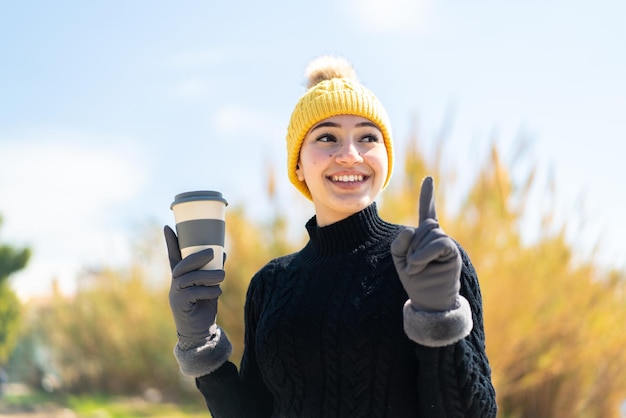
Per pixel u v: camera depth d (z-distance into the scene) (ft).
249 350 8.12
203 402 36.68
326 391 6.90
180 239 7.36
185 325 7.27
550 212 25.40
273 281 7.91
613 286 25.75
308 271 7.46
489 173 25.05
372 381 6.72
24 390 45.32
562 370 25.35
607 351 25.45
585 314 25.05
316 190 7.50
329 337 6.87
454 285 5.98
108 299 43.88
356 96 7.47
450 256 5.85
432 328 5.98
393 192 26.18
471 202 25.22
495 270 24.29
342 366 6.80
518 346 24.90
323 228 7.44
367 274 7.06
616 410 25.70
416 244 5.89
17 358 48.67
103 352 43.62
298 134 7.73
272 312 7.42
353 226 7.32
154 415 32.55
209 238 7.30
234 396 7.66
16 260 39.32
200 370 7.36
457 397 6.20
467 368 6.18
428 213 6.09
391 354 6.68
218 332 7.49
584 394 25.67
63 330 45.55
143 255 42.22
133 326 41.93
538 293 24.35
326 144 7.53
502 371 24.70
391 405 6.66
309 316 7.06
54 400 38.27
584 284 25.34
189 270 7.16
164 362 40.57
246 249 28.43
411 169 26.09
